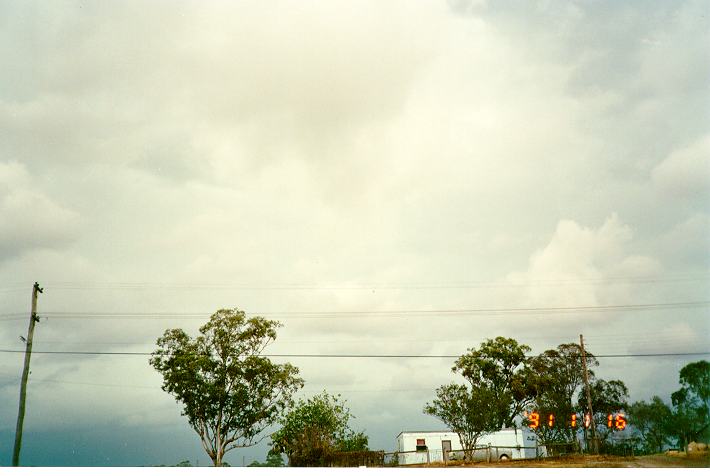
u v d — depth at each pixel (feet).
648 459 94.38
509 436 140.46
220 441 125.59
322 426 135.33
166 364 130.21
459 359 152.66
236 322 133.90
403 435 144.05
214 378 127.75
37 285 120.78
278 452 130.93
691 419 109.29
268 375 128.67
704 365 110.63
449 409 130.11
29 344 114.83
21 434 108.27
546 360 148.25
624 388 140.05
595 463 93.30
